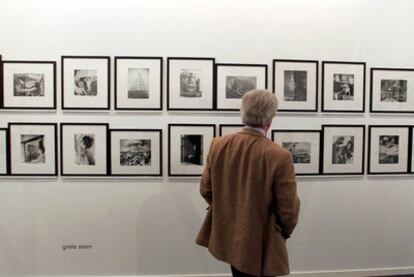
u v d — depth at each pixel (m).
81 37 2.13
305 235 2.32
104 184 2.20
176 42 2.17
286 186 1.35
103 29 2.13
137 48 2.15
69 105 2.14
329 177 2.32
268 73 2.22
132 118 2.18
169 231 2.24
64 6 2.12
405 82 2.33
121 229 2.22
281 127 2.25
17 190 2.18
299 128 2.26
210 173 1.58
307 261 2.33
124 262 2.23
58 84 2.14
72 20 2.12
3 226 2.18
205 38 2.18
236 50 2.20
